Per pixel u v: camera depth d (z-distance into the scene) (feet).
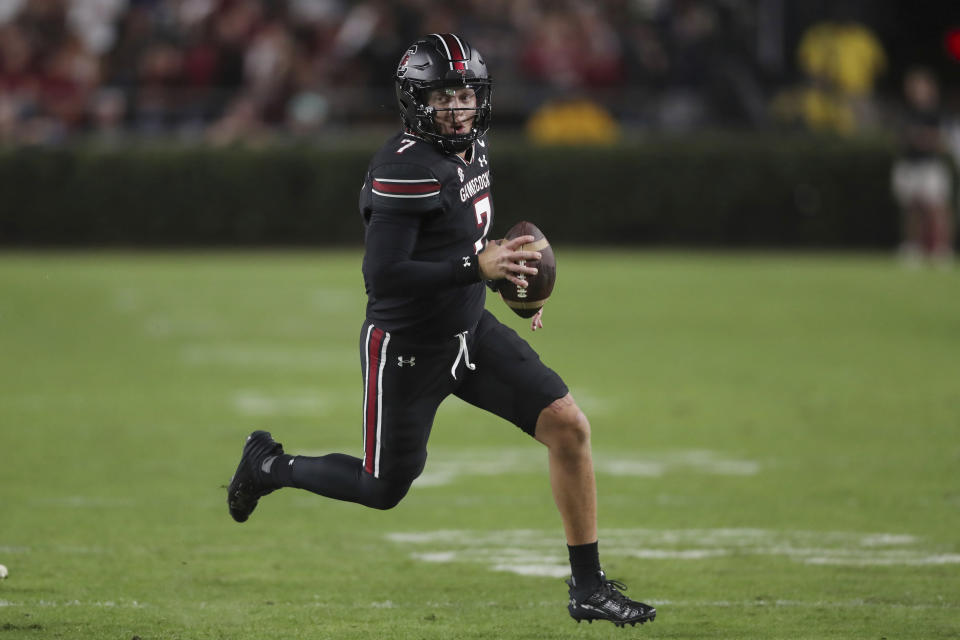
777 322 164.86
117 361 136.98
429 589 63.67
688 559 68.64
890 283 204.54
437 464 92.73
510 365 57.31
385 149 55.31
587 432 57.06
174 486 85.40
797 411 110.11
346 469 59.67
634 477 87.56
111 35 288.10
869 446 96.94
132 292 195.21
